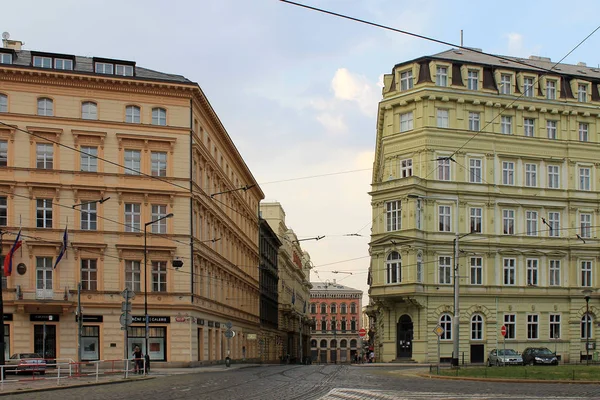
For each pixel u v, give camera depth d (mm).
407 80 65438
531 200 66312
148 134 57406
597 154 68500
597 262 67500
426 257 62906
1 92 55188
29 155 55156
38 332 54125
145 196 56719
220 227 69688
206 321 62062
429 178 63406
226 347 70625
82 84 56531
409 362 62312
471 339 63344
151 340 56125
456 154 64375
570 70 72062
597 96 69062
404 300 62156
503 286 64688
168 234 56875
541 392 25797
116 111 57125
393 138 65438
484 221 64750
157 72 61781
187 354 56406
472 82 65688
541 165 67000
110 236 55844
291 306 123375
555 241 66688
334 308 194750
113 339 55281
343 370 49156
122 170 56594
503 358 55500
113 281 55719
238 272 78750
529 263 66125
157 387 29109
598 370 38969
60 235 54906
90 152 56375
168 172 57562
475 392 25734
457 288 50406
